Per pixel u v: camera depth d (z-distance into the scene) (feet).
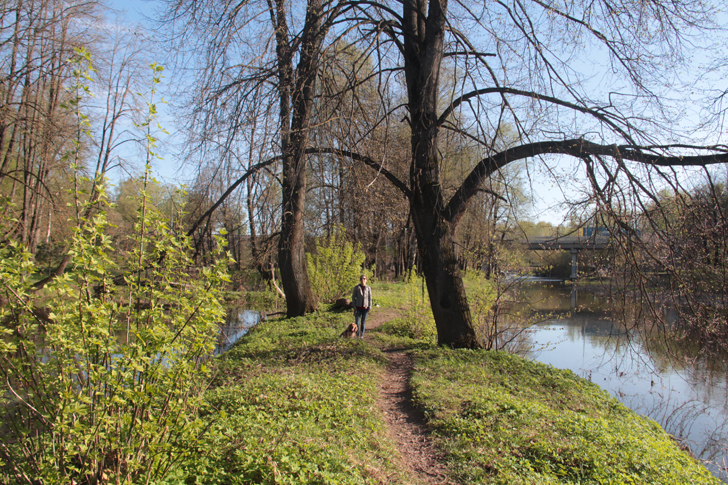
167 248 11.49
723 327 22.36
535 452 15.97
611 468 14.76
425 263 34.83
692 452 21.77
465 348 33.01
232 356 31.35
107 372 10.07
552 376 27.22
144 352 10.62
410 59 35.22
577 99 28.40
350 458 14.12
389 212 57.06
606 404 23.65
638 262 25.73
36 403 9.85
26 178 57.72
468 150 38.37
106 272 10.31
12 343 9.62
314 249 73.41
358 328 41.83
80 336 9.93
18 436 9.96
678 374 36.76
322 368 26.91
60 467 9.78
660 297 25.39
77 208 10.16
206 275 11.51
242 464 12.81
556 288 126.72
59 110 47.80
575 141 28.84
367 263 101.91
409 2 33.12
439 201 34.09
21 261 9.79
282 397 19.57
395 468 14.70
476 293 41.93
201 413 18.03
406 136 49.47
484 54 32.68
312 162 33.96
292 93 31.07
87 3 52.85
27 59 50.24
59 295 9.83
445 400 21.02
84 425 9.77
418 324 43.70
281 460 12.94
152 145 11.59
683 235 24.07
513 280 38.81
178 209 13.05
